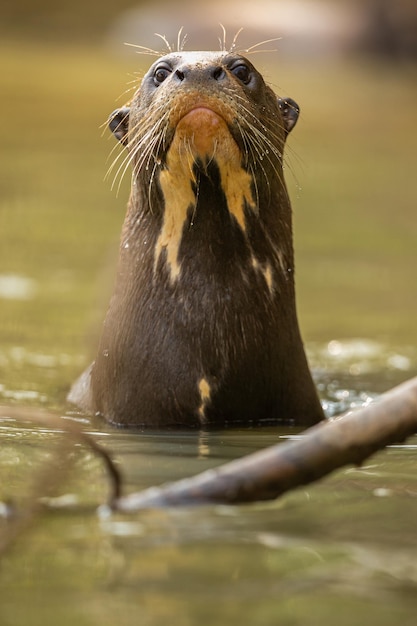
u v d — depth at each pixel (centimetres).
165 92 1862
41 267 3684
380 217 4784
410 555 1227
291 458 1340
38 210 4612
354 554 1227
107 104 7100
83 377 2311
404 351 2870
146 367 1998
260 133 1900
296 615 1067
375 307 3362
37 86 7612
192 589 1128
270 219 2016
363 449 1329
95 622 1051
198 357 1981
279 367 2017
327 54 9875
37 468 1625
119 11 10544
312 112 7319
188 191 1944
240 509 1368
